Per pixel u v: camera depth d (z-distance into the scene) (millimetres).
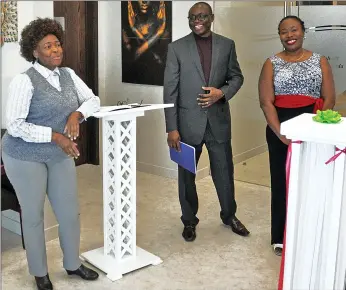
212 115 3371
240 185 4781
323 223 2189
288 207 2211
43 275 2854
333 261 2154
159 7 4656
